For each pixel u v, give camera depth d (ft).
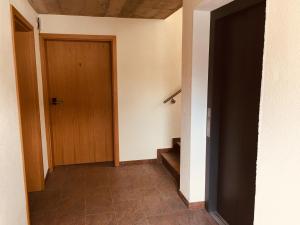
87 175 11.41
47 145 11.59
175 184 10.39
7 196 5.22
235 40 6.88
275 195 2.98
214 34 7.38
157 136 12.76
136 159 12.72
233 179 7.25
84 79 12.14
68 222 7.78
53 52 11.62
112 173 11.60
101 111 12.55
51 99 11.94
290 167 2.73
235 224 7.24
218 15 7.14
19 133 6.19
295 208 2.69
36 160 9.73
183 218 7.95
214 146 7.95
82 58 11.95
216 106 7.75
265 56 3.06
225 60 7.41
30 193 9.70
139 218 7.97
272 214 3.05
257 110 6.08
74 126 12.40
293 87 2.65
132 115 12.33
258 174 3.27
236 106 6.98
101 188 10.08
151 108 12.48
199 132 8.04
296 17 2.58
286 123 2.76
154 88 12.35
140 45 11.89
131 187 10.15
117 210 8.43
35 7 9.61
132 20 11.63
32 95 9.41
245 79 6.51
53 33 10.98
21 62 9.22
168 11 10.45
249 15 6.23
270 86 2.99
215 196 8.21
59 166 12.48
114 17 11.43
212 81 7.62
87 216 8.10
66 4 9.34
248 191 6.56
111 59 11.93
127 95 12.13
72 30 11.14
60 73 11.86
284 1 2.73
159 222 7.75
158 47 12.09
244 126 6.65
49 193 9.69
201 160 8.22
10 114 5.58
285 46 2.74
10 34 5.89
